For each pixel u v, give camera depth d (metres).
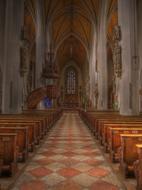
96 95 27.55
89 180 4.28
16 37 14.14
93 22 28.11
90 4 27.55
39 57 24.91
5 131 5.56
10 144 4.52
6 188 3.83
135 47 13.52
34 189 3.82
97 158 6.04
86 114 16.27
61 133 11.41
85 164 5.43
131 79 13.30
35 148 7.40
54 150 7.08
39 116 11.23
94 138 9.73
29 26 26.62
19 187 3.90
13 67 13.89
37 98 20.27
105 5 23.56
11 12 13.91
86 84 44.66
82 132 11.84
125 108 13.38
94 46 31.20
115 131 5.56
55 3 28.33
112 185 4.02
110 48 32.41
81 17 32.91
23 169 4.97
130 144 4.48
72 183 4.11
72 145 8.01
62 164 5.41
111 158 5.66
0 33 15.30
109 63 36.66
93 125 11.09
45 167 5.15
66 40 42.97
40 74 24.38
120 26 14.41
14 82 13.93
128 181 4.22
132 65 13.39
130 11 13.70
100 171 4.86
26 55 15.23
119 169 4.90
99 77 24.98
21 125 6.60
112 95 34.88
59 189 3.82
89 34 36.78
